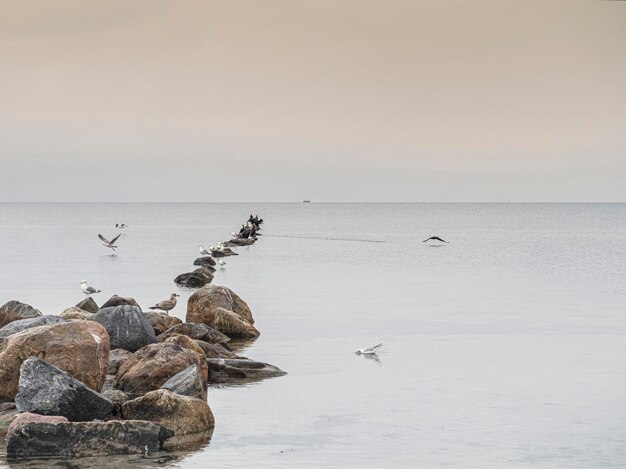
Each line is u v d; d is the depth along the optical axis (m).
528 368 31.84
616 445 22.47
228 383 29.20
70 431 21.48
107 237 146.38
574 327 42.41
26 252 104.12
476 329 41.59
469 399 27.11
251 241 122.31
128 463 20.80
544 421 24.61
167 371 26.56
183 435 23.11
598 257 97.06
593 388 28.61
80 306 42.31
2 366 25.11
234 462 20.95
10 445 21.28
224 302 39.97
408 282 66.69
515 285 64.50
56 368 23.56
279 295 56.91
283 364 32.50
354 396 27.39
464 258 95.56
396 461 21.16
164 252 105.38
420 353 34.94
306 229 184.38
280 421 24.52
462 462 21.14
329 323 43.47
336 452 21.80
